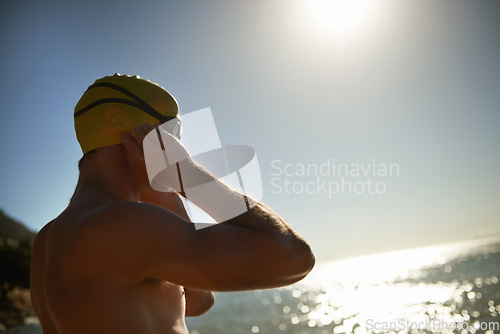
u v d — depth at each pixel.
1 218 102.25
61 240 1.01
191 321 34.31
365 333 19.16
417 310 24.16
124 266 0.95
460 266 66.06
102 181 1.11
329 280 96.50
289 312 35.66
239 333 25.02
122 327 0.95
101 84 1.15
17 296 48.84
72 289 0.96
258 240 0.94
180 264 0.93
